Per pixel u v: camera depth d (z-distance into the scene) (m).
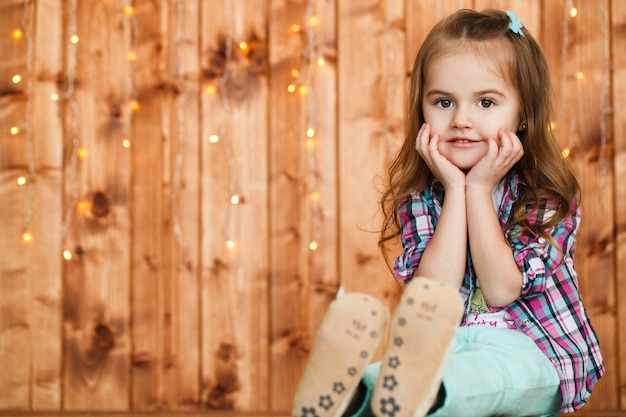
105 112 2.80
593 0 2.77
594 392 2.70
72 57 2.80
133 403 2.76
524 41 1.74
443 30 1.71
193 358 2.77
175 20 2.80
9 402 2.75
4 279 2.76
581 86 2.76
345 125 2.79
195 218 2.79
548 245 1.65
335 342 1.30
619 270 2.72
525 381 1.49
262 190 2.79
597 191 2.73
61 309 2.77
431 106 1.70
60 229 2.78
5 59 2.79
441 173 1.65
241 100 2.80
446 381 1.33
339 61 2.79
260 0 2.81
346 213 2.78
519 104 1.72
